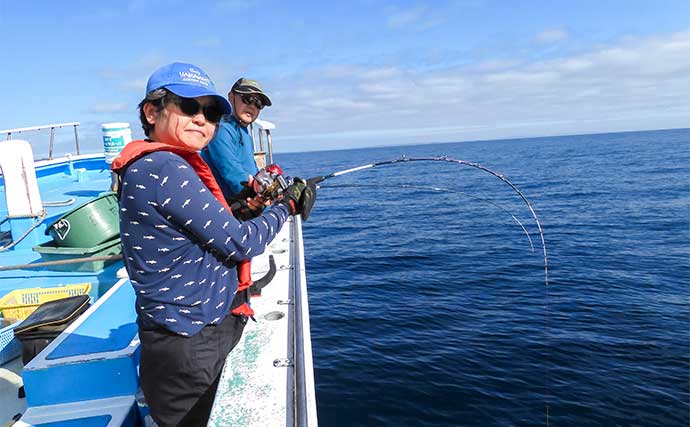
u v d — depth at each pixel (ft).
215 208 3.48
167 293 3.63
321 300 34.30
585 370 21.11
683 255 45.01
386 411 18.29
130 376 6.10
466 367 21.71
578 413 17.74
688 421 17.04
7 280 11.76
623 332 25.45
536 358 22.38
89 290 11.18
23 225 13.34
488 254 48.16
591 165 190.80
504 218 76.59
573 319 27.73
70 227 12.00
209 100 3.70
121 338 6.61
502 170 189.06
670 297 31.76
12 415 7.51
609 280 36.42
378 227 74.23
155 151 3.36
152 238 3.39
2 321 10.40
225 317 4.31
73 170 22.75
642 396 18.72
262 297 7.02
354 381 20.75
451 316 29.07
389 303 32.60
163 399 4.08
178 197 3.25
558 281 36.42
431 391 19.62
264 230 4.11
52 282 11.69
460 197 116.16
